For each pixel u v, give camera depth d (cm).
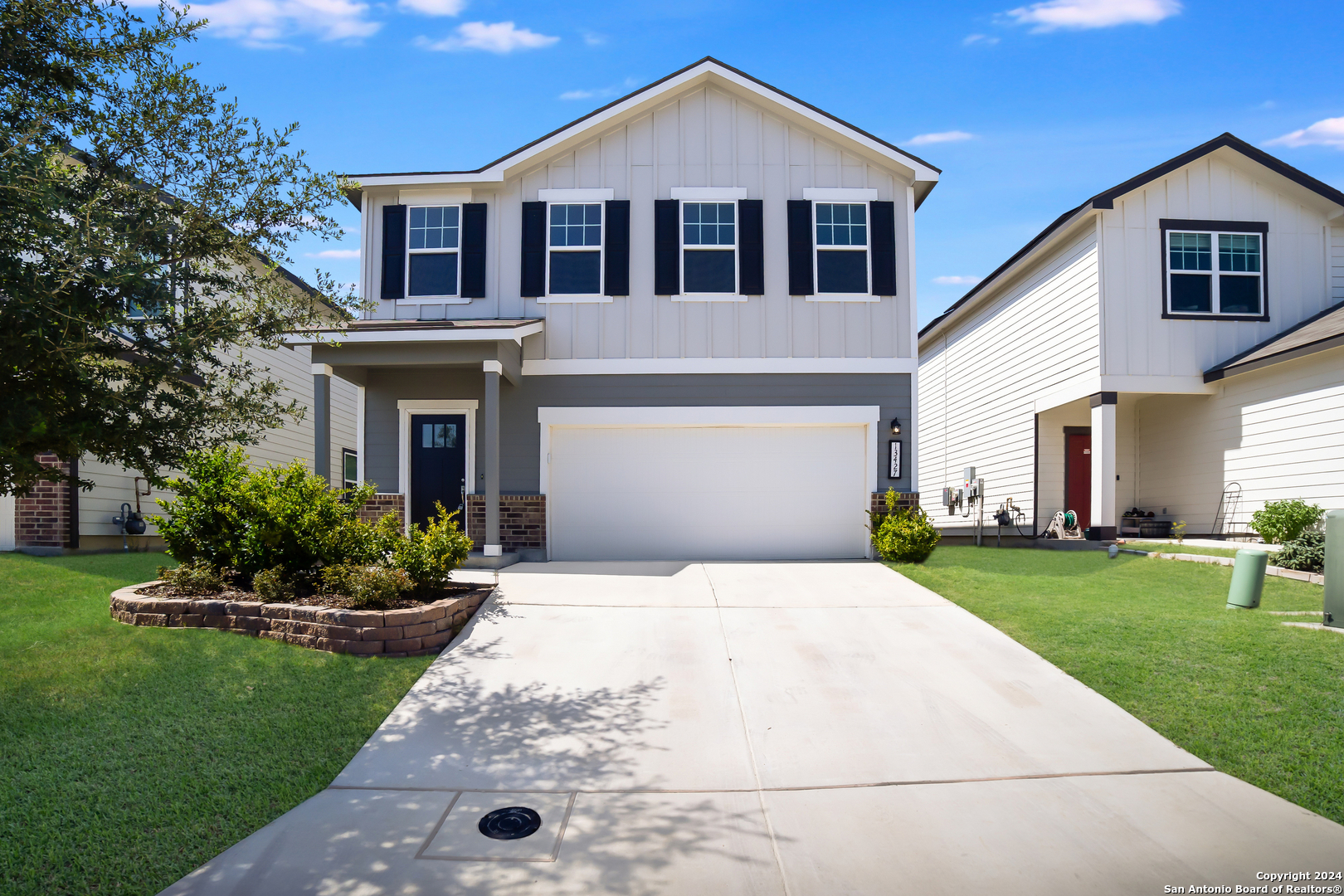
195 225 516
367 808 455
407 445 1277
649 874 389
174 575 790
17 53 474
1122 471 1650
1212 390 1390
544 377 1270
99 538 1225
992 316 1816
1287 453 1250
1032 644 719
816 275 1279
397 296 1291
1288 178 1384
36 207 418
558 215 1296
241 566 805
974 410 1914
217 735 522
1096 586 960
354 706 588
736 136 1297
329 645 689
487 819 443
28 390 454
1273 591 905
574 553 1261
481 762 512
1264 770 480
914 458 1259
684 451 1271
